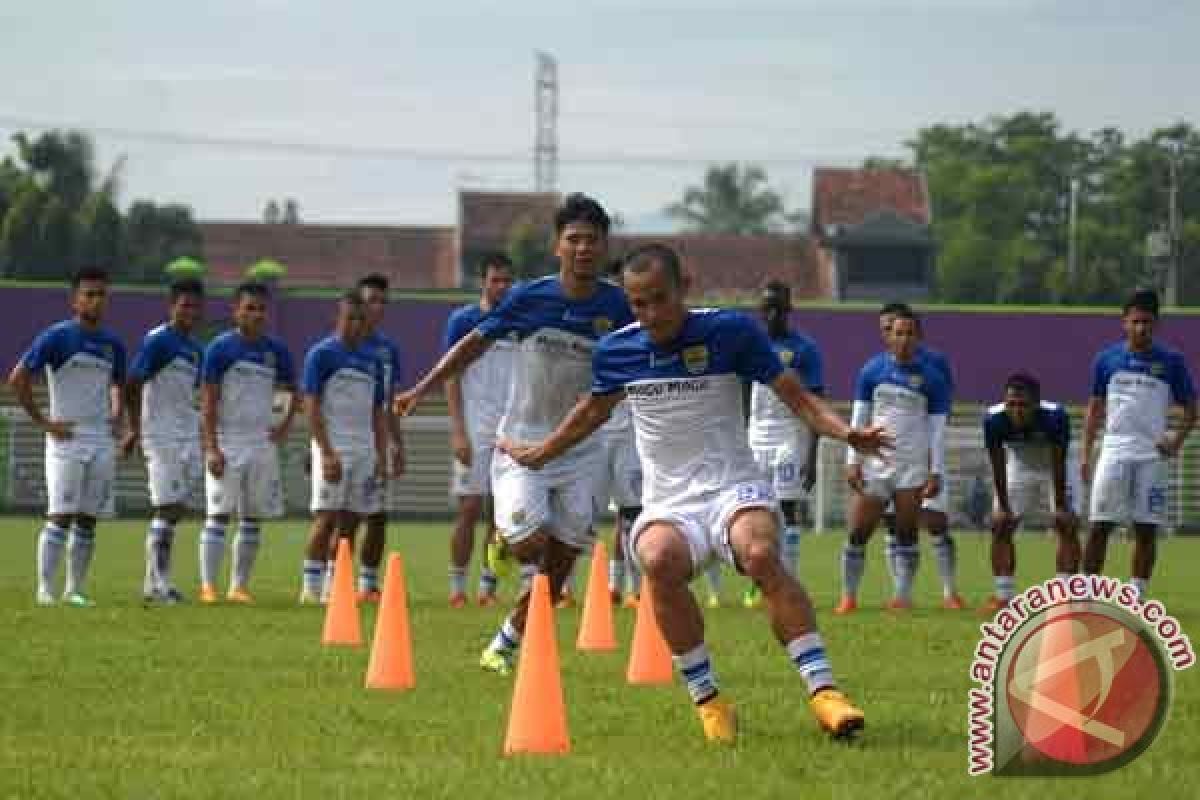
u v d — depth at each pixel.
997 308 95.94
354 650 32.81
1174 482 91.75
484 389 44.81
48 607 41.75
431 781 19.64
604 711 25.28
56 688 27.20
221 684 27.75
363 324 45.41
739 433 23.06
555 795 18.83
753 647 34.06
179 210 191.00
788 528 47.41
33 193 165.50
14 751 21.61
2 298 94.25
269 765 20.72
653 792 18.97
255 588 51.66
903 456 45.53
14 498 91.81
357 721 24.02
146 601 44.69
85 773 20.14
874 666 30.91
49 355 43.06
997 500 45.28
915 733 23.05
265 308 45.50
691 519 22.73
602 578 34.53
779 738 22.70
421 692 26.92
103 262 170.12
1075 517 45.53
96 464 43.62
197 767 20.53
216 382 44.97
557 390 29.39
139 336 94.81
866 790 19.06
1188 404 44.47
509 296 29.41
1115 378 44.38
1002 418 44.72
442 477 95.12
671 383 22.83
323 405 45.12
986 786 19.38
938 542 46.94
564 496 29.72
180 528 84.94
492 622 38.78
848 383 93.62
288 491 93.06
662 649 29.12
